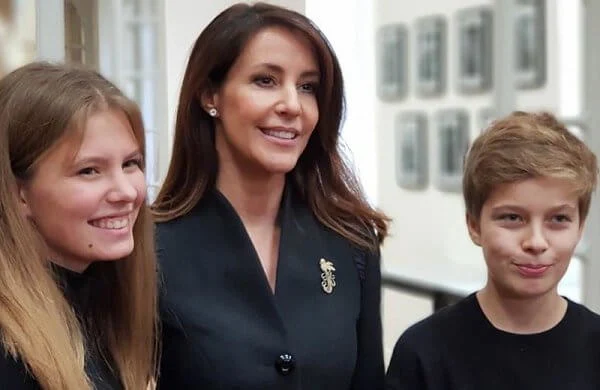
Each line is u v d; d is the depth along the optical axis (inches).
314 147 57.4
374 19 174.6
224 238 54.4
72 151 41.0
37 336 38.9
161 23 91.3
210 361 51.6
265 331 52.8
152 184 57.6
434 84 173.6
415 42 177.8
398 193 183.2
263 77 52.4
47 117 40.6
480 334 53.4
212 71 53.2
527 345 52.5
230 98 52.7
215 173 55.4
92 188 41.6
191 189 55.4
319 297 55.2
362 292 57.6
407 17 178.1
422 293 162.2
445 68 171.0
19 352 38.3
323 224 57.8
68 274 43.8
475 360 53.1
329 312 54.9
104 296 47.6
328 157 57.7
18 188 41.1
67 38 73.7
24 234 40.6
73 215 41.4
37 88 41.2
